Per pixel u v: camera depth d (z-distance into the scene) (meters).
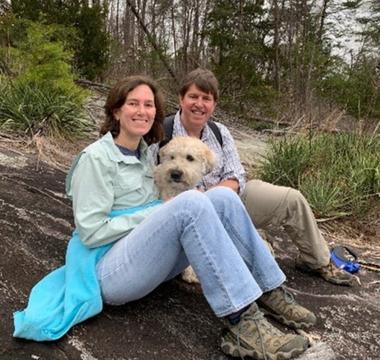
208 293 1.20
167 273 1.29
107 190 1.26
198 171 1.67
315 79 6.32
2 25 4.13
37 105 3.04
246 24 7.27
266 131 5.36
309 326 1.41
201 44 7.67
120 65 6.23
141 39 7.24
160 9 9.53
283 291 1.40
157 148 1.74
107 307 1.32
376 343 1.45
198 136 1.80
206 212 1.18
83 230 1.23
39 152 2.68
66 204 2.01
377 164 2.98
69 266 1.26
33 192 2.05
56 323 1.17
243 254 1.34
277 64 7.09
